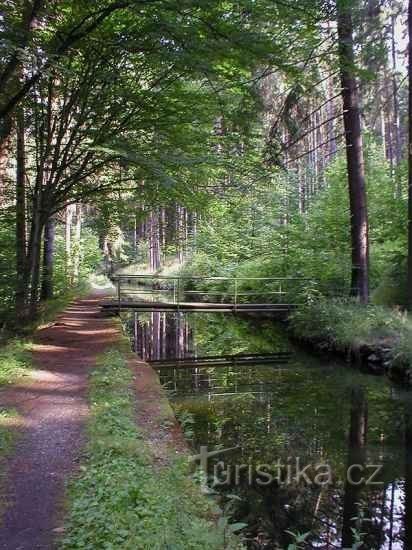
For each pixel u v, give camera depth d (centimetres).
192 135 1219
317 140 3089
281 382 1139
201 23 761
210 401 985
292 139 1516
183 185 1275
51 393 740
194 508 404
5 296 1164
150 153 1171
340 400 967
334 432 783
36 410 657
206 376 1227
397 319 1226
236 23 771
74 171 1404
